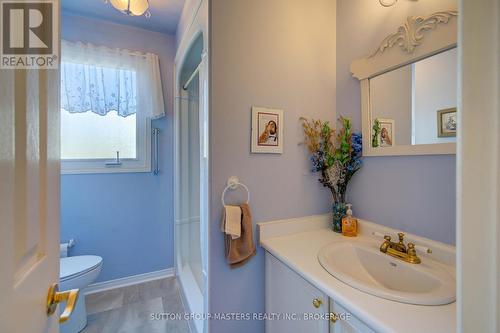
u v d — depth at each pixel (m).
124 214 2.20
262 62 1.28
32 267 0.43
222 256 1.21
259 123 1.27
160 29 2.21
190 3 1.66
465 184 0.35
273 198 1.32
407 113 1.09
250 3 1.24
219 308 1.21
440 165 0.98
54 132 0.52
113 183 2.14
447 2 0.94
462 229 0.35
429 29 0.99
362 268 1.11
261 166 1.29
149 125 2.26
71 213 2.00
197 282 2.06
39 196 0.46
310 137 1.41
